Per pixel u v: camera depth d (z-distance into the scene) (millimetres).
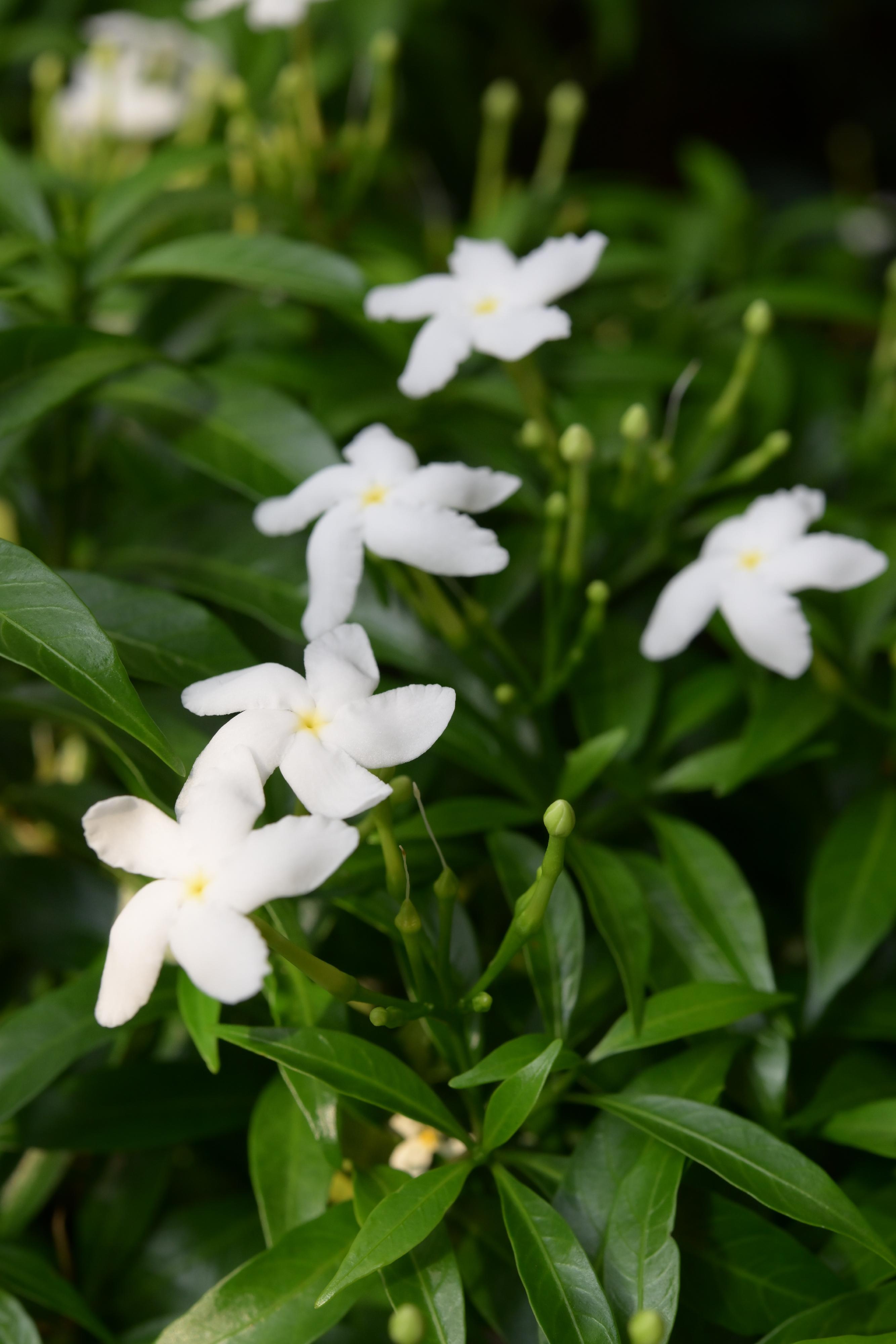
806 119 1297
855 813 546
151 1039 532
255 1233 521
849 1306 482
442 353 539
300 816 484
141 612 514
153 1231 524
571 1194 488
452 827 519
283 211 604
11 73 885
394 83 863
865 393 743
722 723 576
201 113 707
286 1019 495
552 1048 479
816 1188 477
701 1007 500
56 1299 500
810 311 654
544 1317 468
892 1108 506
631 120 1241
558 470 557
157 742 471
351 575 512
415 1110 482
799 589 553
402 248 666
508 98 708
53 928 542
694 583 534
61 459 575
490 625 536
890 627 568
